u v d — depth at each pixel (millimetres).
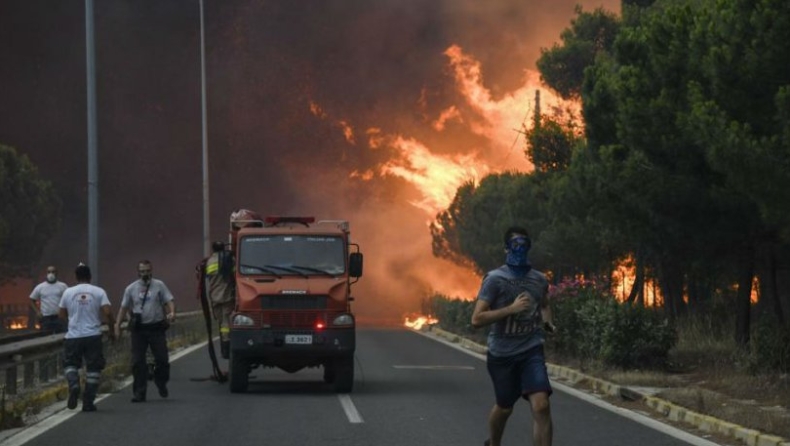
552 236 30516
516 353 9195
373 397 16953
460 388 18484
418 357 26656
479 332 33094
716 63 16328
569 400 16656
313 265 18219
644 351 19734
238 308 17750
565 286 26234
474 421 13898
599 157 21625
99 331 15234
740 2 16188
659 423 13766
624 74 19547
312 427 13320
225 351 19188
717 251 20375
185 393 17719
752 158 15156
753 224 18859
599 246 29766
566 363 22422
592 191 20891
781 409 14242
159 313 16578
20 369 23406
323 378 20859
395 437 12438
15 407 14109
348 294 17984
